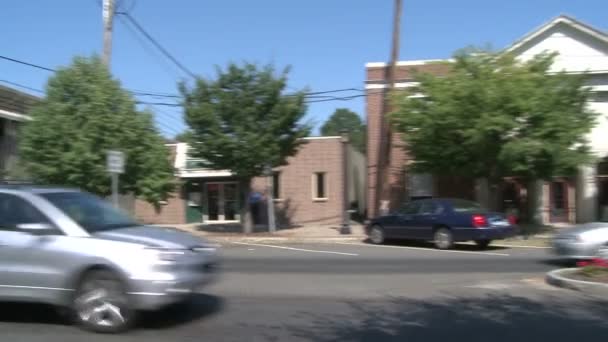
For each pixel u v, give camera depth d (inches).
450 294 426.9
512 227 758.5
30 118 804.0
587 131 866.8
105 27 842.2
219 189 1244.5
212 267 347.3
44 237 314.7
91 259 306.7
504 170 890.7
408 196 1132.5
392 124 951.0
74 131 770.8
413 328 324.2
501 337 303.9
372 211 1147.9
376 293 434.3
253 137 912.3
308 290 447.5
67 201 335.0
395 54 987.9
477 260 636.1
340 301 402.3
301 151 1199.6
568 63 1062.4
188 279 317.1
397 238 822.5
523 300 399.5
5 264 316.5
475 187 1103.0
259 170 957.2
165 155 852.6
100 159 776.9
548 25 1063.0
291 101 938.1
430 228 776.3
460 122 846.5
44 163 772.0
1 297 317.4
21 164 796.0
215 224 1198.9
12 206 327.3
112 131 781.3
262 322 337.4
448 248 759.7
